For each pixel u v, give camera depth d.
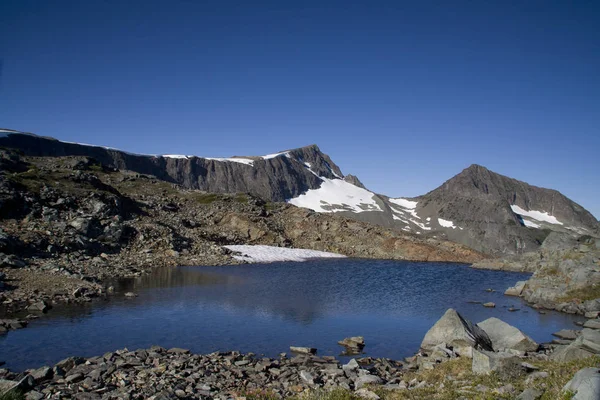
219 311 34.69
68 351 22.52
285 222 105.44
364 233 106.06
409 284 58.59
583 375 11.25
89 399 14.66
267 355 24.02
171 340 25.98
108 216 68.12
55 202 65.38
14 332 25.34
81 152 196.38
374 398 13.98
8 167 79.81
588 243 52.44
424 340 25.97
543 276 49.72
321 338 28.58
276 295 43.78
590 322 30.08
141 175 130.00
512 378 15.02
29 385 15.84
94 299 35.53
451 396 13.59
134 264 55.12
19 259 41.59
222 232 87.44
